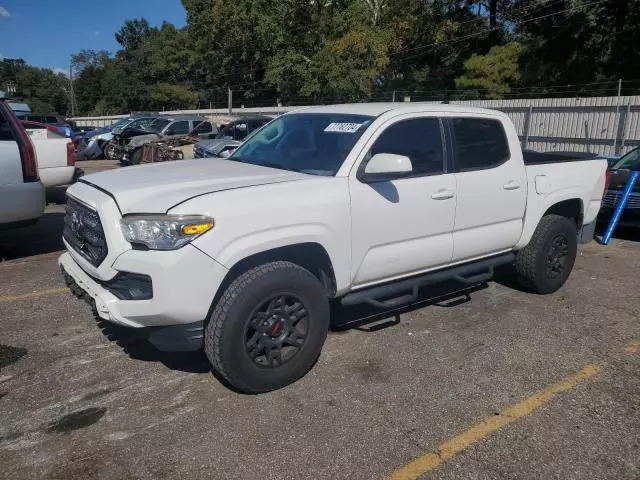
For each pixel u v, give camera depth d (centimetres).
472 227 476
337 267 387
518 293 585
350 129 422
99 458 301
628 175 866
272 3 3634
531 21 3109
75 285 391
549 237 551
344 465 299
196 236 325
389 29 3534
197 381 384
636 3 2512
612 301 568
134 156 1580
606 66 2830
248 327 350
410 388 381
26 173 614
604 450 318
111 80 7206
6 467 292
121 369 398
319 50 3447
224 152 1259
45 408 348
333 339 457
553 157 614
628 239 873
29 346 430
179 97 5903
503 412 354
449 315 517
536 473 297
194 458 302
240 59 4809
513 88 3172
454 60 3781
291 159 434
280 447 313
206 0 4734
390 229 412
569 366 420
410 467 299
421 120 444
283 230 355
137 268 326
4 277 598
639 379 402
